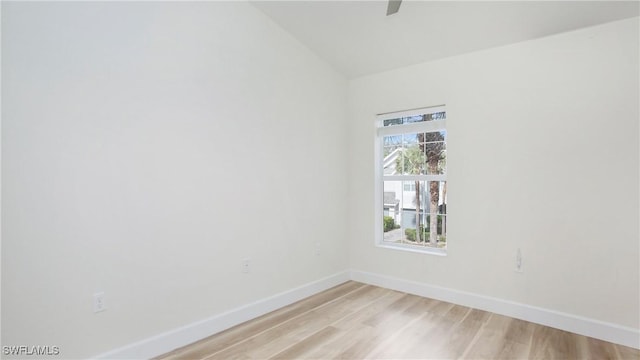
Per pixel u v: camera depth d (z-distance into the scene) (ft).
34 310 6.22
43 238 6.30
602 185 8.79
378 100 13.17
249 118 10.12
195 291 8.72
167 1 8.21
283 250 11.21
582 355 7.87
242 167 9.91
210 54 9.11
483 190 10.65
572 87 9.20
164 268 8.09
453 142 11.23
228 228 9.53
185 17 8.56
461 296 11.05
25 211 6.11
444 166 11.89
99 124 7.02
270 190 10.77
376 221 13.39
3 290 5.90
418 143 12.56
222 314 9.31
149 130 7.83
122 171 7.38
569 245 9.23
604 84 8.77
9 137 5.94
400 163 13.06
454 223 11.23
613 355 7.88
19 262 6.06
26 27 6.11
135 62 7.59
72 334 6.66
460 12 9.25
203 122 8.93
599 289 8.80
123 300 7.38
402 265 12.52
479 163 10.72
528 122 9.86
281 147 11.15
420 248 12.48
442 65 11.49
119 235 7.32
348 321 9.80
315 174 12.49
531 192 9.81
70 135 6.63
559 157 9.37
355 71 13.34
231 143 9.62
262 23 10.51
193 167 8.70
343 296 12.03
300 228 11.85
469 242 10.92
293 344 8.42
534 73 9.77
